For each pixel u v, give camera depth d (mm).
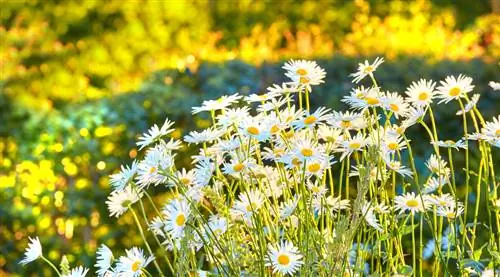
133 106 3881
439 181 1704
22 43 6027
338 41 7984
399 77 4098
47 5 6762
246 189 1637
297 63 1711
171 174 1631
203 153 1688
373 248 1665
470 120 3764
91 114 3891
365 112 1729
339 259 1505
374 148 1535
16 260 3766
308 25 8133
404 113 1678
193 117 3801
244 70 4086
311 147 1598
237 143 1654
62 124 3908
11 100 4055
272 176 1762
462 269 1617
